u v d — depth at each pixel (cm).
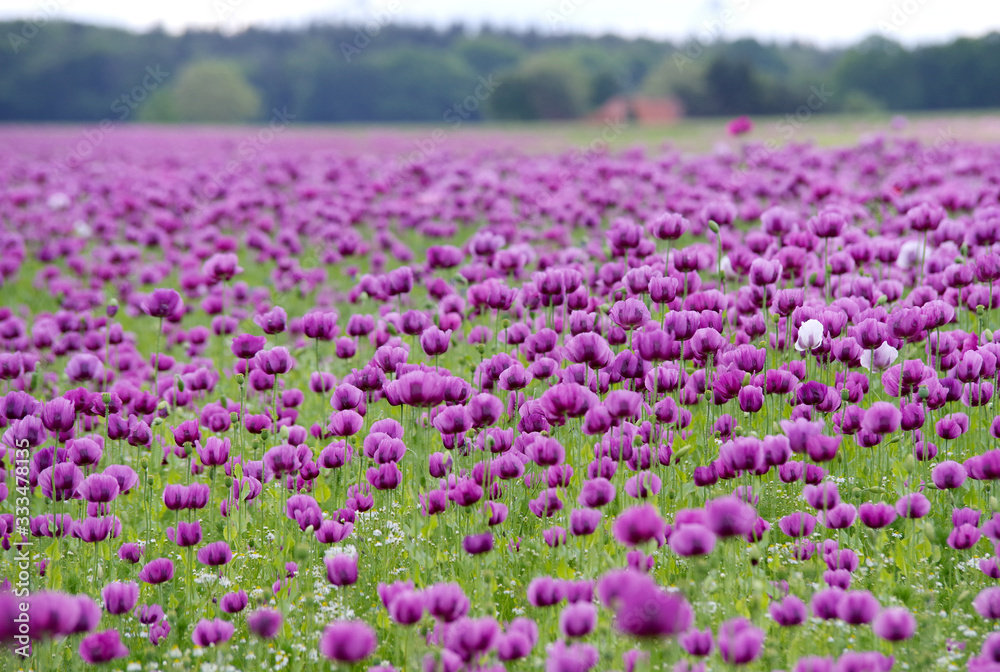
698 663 1098
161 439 2202
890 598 1330
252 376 2059
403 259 3997
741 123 5984
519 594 1476
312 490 1839
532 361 2047
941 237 2472
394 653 1348
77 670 1336
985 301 2144
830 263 2366
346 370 2672
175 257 4303
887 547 1574
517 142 12612
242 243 5456
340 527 1497
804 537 1505
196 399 2564
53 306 4188
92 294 3525
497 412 1532
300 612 1463
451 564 1592
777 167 5472
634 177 5675
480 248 2669
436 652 1091
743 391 1645
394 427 1705
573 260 2728
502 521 1535
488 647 1077
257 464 1734
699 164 6309
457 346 2706
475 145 11994
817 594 1209
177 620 1465
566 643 1147
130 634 1412
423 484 1817
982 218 2606
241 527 1725
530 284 2312
